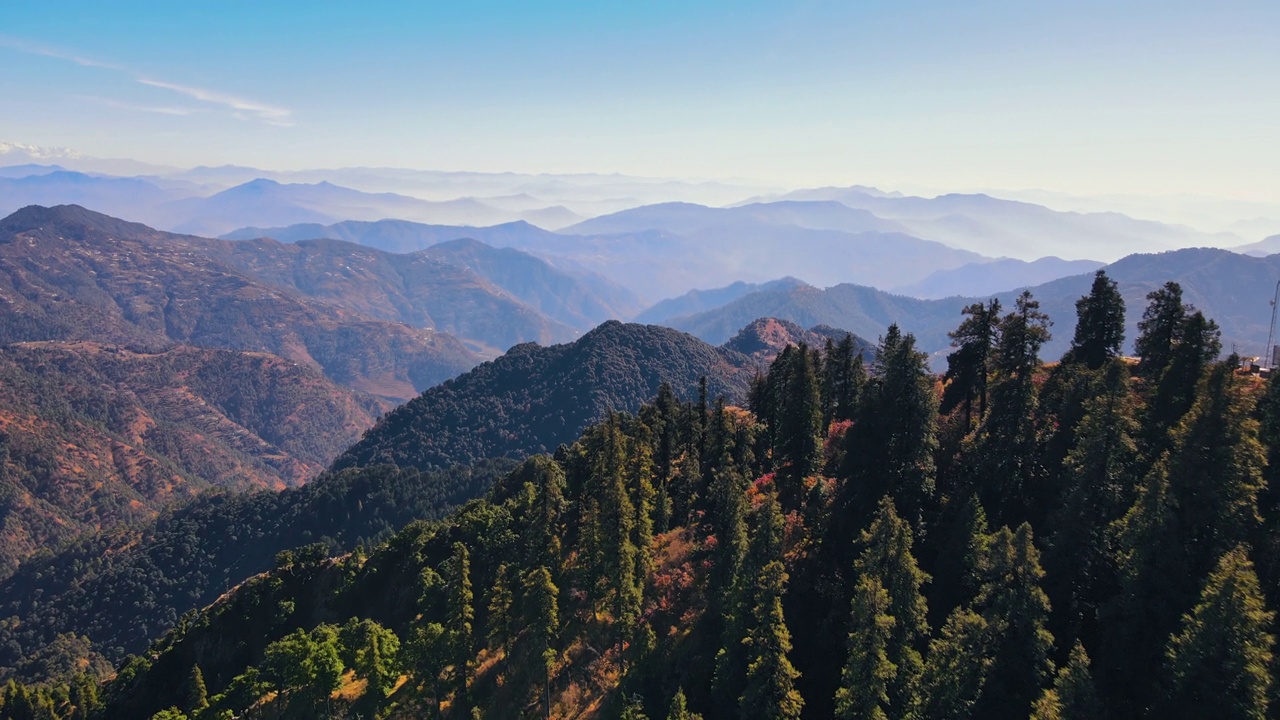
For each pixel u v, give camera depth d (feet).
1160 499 131.95
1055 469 179.93
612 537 204.03
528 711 198.80
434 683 212.64
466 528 331.98
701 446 301.63
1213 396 136.67
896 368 185.78
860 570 158.81
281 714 236.22
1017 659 130.41
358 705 232.73
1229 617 111.24
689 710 171.22
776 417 284.61
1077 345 217.36
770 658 146.51
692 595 208.85
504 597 216.13
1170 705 116.57
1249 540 136.36
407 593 312.91
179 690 293.84
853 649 137.59
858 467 187.42
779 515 170.81
